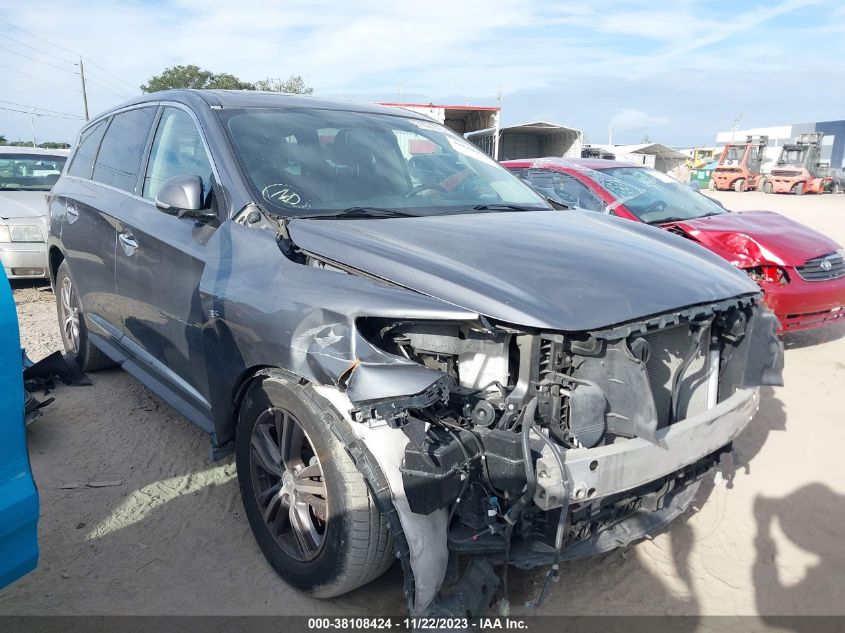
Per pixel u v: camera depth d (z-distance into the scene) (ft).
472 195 11.73
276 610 8.39
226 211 9.82
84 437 13.08
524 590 8.81
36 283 27.86
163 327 10.96
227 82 148.05
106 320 13.67
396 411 6.66
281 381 8.16
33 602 8.48
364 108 13.19
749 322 9.31
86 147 15.84
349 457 7.49
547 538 7.21
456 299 7.25
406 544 6.98
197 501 10.85
